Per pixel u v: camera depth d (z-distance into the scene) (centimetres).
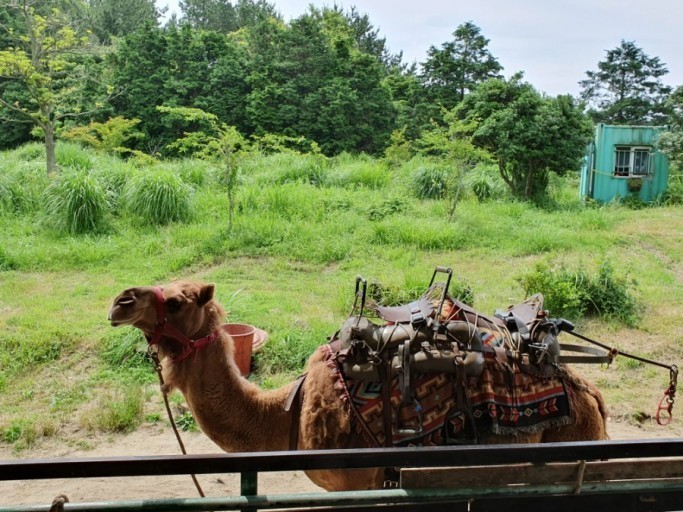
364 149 3064
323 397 327
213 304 338
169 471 216
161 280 1069
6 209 1380
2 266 1104
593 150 1934
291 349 776
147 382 717
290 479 528
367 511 245
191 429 622
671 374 390
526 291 948
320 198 1506
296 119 2908
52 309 907
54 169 1563
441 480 249
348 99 2903
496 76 3734
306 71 3020
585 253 1228
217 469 219
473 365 324
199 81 2883
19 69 1545
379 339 330
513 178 1831
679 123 1819
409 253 1192
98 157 1880
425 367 324
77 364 757
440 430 321
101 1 4731
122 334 787
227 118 2872
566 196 2006
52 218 1307
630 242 1337
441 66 3691
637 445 237
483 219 1432
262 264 1161
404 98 3656
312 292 1015
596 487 258
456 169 1570
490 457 231
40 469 209
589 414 343
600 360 374
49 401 673
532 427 328
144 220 1342
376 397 324
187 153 2728
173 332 320
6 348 776
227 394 336
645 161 1927
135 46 2878
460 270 1116
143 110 2752
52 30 1798
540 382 336
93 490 510
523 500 255
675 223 1529
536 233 1323
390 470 320
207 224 1326
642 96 4019
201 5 5856
